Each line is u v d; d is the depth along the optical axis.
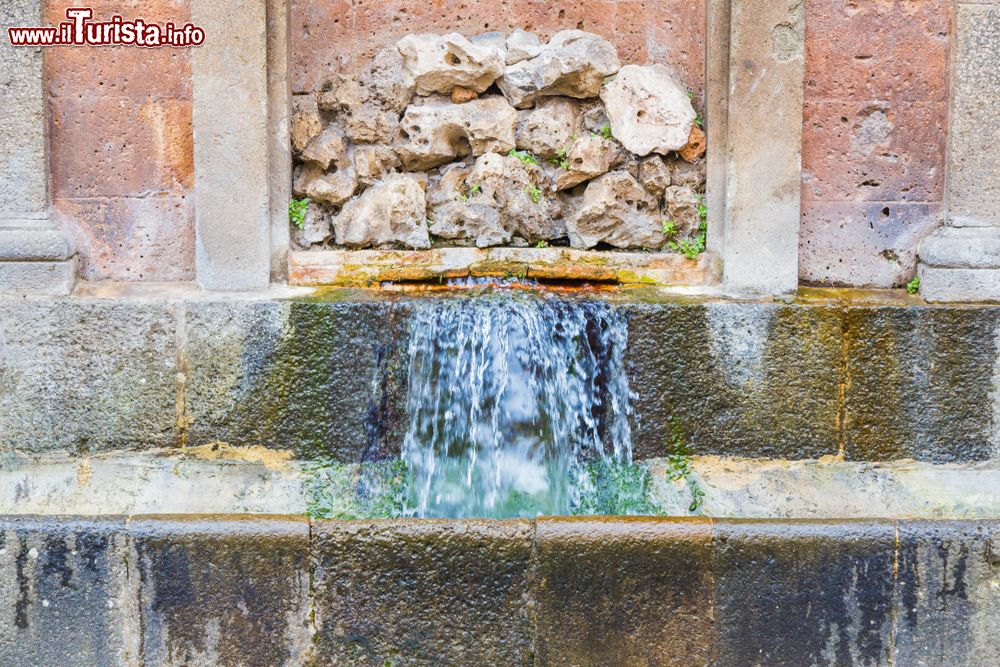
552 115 5.14
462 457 4.77
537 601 4.19
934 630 4.27
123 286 4.88
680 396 4.79
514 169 5.12
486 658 4.21
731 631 4.22
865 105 4.99
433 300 4.76
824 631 4.25
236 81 4.75
